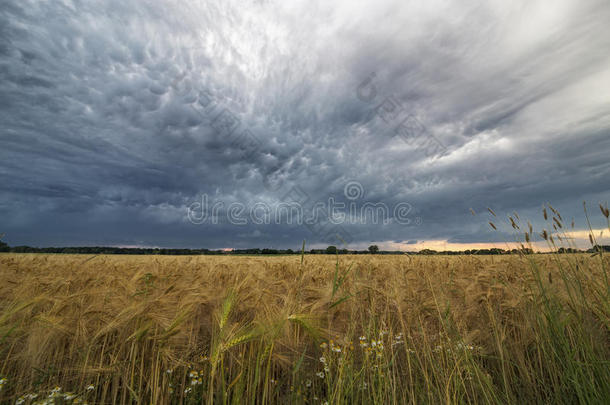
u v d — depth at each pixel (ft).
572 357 9.38
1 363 9.66
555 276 12.52
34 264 25.21
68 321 10.21
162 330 9.94
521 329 11.92
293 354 10.23
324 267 22.74
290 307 9.71
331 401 8.69
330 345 9.96
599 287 9.66
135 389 10.08
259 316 9.72
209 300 12.19
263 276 17.89
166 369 9.77
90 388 9.23
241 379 8.48
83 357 9.72
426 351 10.61
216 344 8.03
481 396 9.54
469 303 12.84
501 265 19.79
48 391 8.96
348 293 12.46
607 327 9.55
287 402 9.88
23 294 12.79
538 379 10.28
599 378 8.56
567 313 10.23
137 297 12.18
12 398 8.86
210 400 7.70
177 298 12.66
